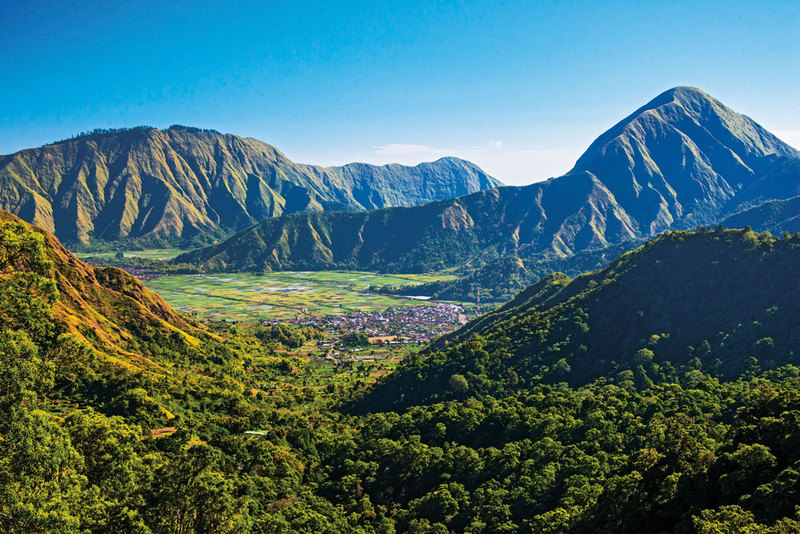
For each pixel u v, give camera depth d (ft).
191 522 202.59
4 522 147.74
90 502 189.88
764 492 181.16
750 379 409.28
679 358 489.67
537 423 383.24
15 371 170.71
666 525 209.26
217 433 401.90
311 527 285.84
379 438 435.12
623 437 342.03
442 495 330.13
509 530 286.66
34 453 167.94
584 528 238.48
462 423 431.02
